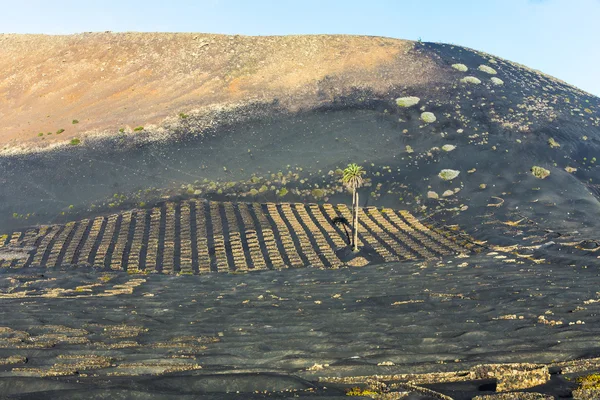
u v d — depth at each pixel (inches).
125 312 1860.2
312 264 2977.4
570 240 2984.7
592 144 4601.4
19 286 2506.2
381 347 1256.8
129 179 4227.4
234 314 1812.3
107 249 3206.2
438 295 1989.4
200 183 4148.6
